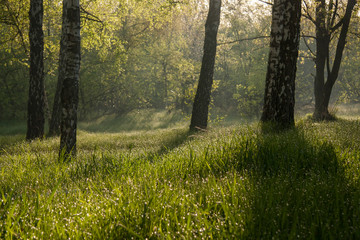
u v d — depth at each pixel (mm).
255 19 29500
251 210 2451
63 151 5348
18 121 36906
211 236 2105
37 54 15383
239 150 4898
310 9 20531
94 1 19750
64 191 3551
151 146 10828
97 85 35812
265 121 9859
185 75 36688
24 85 36531
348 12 18312
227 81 42250
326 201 2717
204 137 8695
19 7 17828
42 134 15797
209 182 3346
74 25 8875
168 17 20219
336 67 18391
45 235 2262
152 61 41656
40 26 15367
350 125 8758
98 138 14914
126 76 38562
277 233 2080
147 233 2246
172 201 2730
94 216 2494
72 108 8852
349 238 2037
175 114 37969
